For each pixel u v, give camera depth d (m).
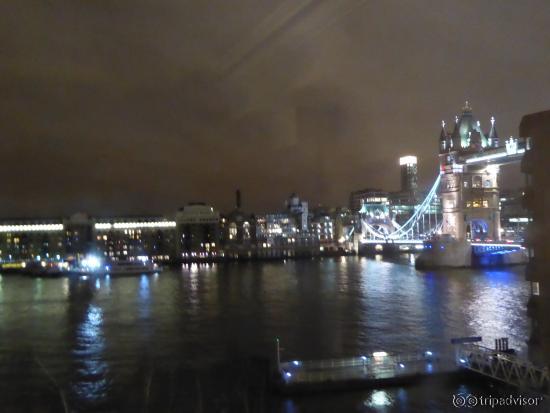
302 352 74.62
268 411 51.34
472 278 169.25
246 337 85.12
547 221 44.91
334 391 55.16
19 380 64.44
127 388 60.72
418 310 106.50
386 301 120.31
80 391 60.16
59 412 54.22
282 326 93.38
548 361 46.38
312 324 94.56
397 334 84.50
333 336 84.12
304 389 55.06
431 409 50.41
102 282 194.12
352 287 151.12
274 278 190.88
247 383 60.38
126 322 101.06
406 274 191.38
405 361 59.19
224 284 173.00
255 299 130.00
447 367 57.84
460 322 93.12
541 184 45.19
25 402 57.09
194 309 116.06
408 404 51.50
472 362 57.56
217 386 60.12
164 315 108.50
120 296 144.50
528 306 47.31
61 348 80.12
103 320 103.81
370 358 60.44
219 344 80.75
